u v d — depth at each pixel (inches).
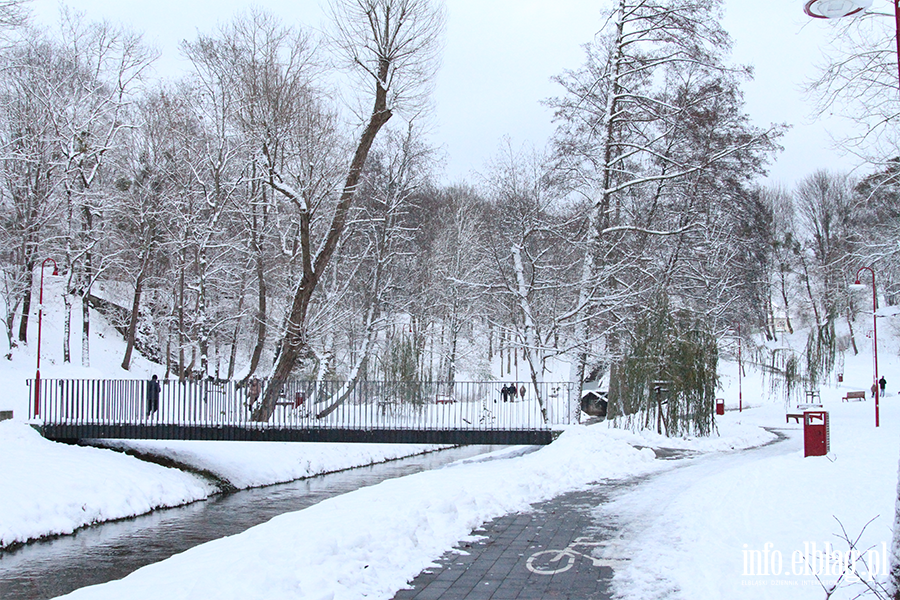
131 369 1600.6
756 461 614.2
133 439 863.1
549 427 832.3
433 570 291.4
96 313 1743.4
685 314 938.1
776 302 2829.7
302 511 409.1
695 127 960.9
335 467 1008.2
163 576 277.4
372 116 995.9
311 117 1013.2
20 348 1381.6
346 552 297.0
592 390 1413.6
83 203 1382.9
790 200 2554.1
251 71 1057.5
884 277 1208.2
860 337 2513.5
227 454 916.0
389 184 1277.1
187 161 1277.1
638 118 1007.6
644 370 888.3
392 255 1343.5
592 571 287.6
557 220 1065.5
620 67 1029.8
